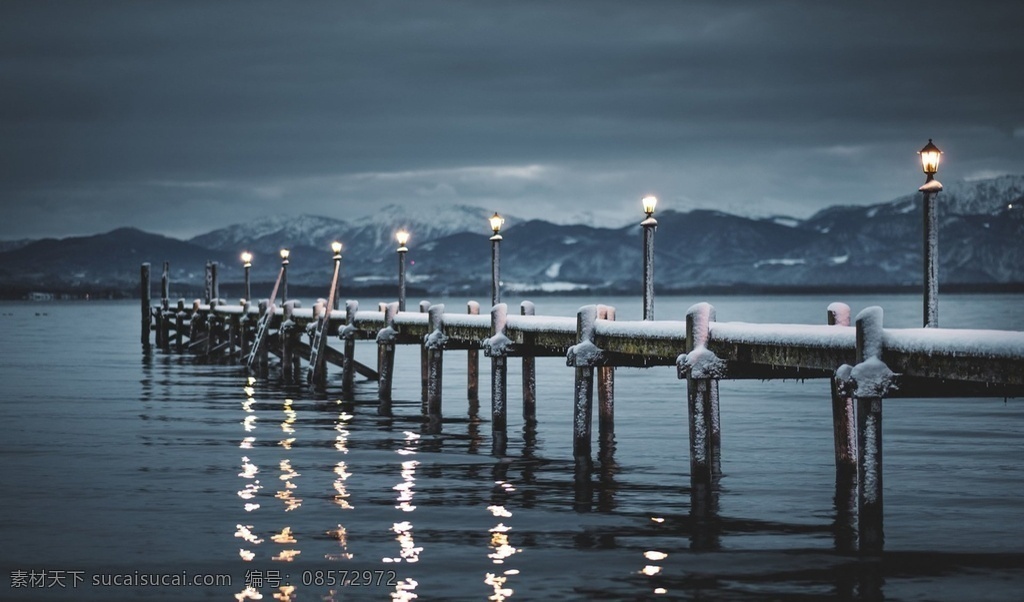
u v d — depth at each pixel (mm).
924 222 16109
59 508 19000
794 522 17734
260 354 45906
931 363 14219
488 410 33344
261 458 24125
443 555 15922
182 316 63938
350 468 22828
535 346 26281
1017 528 17281
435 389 30469
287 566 15500
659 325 20312
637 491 20250
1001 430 28781
